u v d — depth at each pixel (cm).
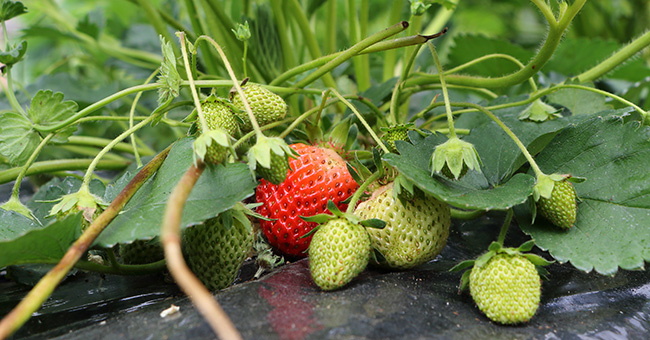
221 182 49
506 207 49
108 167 67
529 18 133
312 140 58
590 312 50
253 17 71
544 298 50
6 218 51
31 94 77
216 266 51
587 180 52
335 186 54
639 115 57
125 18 117
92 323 49
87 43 83
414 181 49
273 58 69
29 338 48
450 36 104
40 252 47
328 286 49
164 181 50
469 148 50
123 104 77
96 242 47
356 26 70
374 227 49
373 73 88
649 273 53
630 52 62
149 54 84
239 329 45
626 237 50
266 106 53
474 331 47
